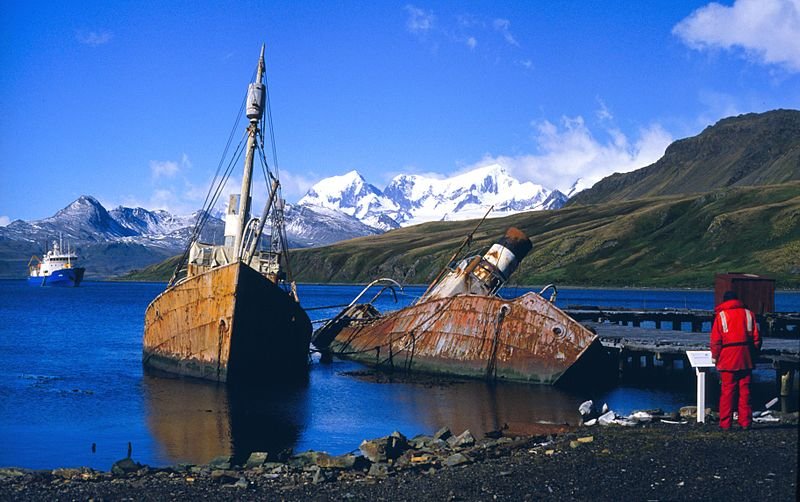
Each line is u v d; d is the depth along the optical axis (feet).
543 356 115.14
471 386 115.14
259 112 122.62
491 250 132.87
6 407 100.37
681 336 143.64
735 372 62.28
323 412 95.76
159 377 125.29
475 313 123.85
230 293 113.39
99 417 93.56
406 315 136.15
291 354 127.95
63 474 57.93
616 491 46.78
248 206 123.13
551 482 49.60
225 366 116.26
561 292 629.10
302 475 56.13
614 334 148.87
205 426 87.97
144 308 391.45
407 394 108.47
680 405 98.02
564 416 90.63
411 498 48.06
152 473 58.90
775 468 50.08
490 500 46.47
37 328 253.24
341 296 542.98
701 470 50.19
